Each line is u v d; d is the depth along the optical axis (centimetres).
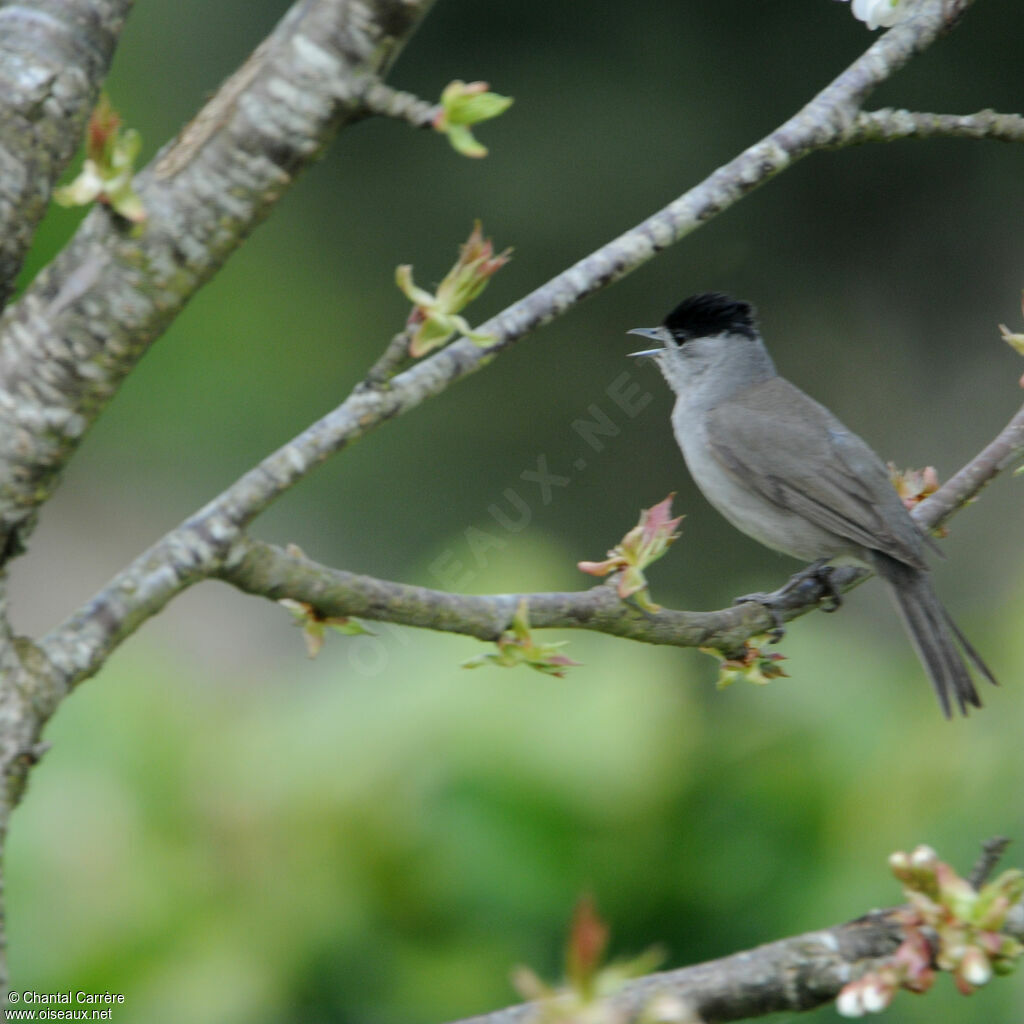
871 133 545
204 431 1455
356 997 663
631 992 426
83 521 1725
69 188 376
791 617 847
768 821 712
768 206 1584
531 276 1484
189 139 391
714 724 765
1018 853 712
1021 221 1631
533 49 1465
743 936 695
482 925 674
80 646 399
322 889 670
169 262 388
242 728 715
